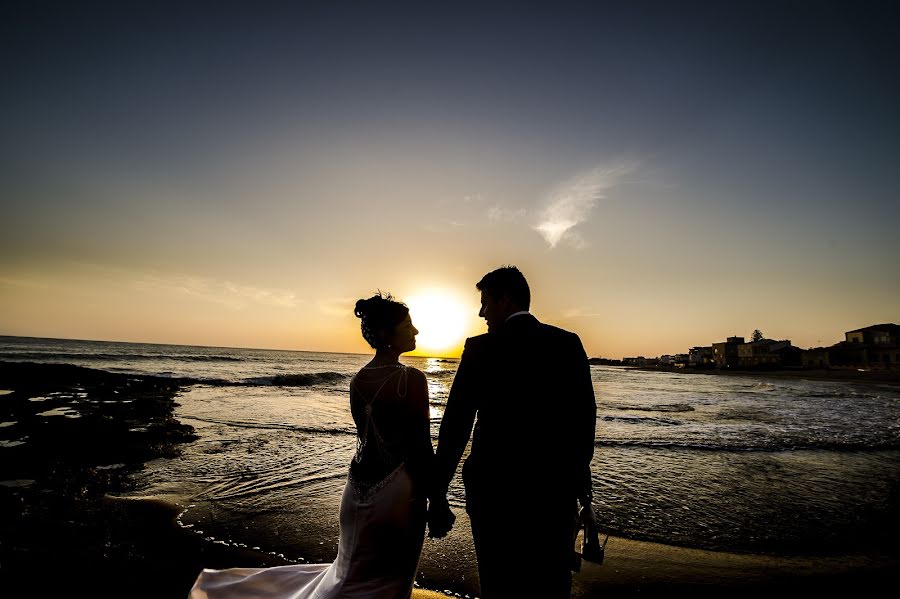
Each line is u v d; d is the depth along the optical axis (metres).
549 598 1.98
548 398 2.10
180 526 4.65
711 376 77.44
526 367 2.14
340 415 14.62
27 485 5.93
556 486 2.03
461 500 6.07
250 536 4.45
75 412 12.96
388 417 2.37
